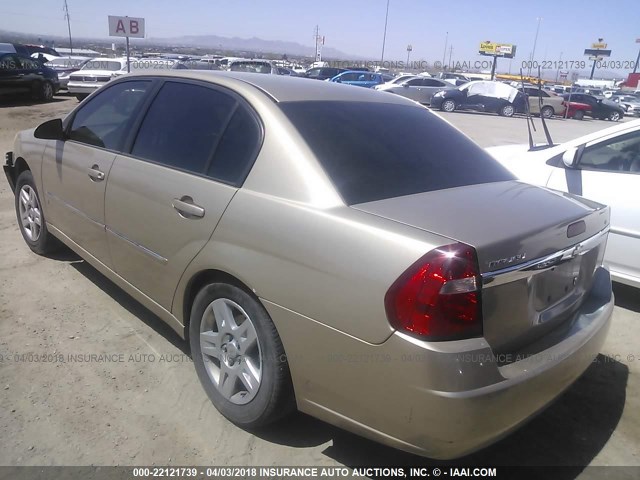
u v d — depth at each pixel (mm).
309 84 3123
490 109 26922
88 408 2789
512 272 2115
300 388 2340
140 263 3160
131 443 2566
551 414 2959
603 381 3289
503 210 2385
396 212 2238
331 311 2141
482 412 1977
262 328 2432
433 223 2152
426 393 1952
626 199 4164
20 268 4438
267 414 2500
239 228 2475
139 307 3879
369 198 2354
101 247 3559
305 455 2551
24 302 3857
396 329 1988
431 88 27500
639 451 2691
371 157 2615
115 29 16406
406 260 1993
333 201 2287
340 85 3324
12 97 18453
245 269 2426
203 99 3012
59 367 3115
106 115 3662
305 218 2273
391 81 27797
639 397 3137
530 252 2193
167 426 2693
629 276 4207
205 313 2764
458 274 1954
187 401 2889
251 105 2732
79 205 3729
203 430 2680
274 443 2619
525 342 2295
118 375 3074
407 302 1970
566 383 2393
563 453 2660
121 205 3236
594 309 2746
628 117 33531
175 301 2938
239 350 2594
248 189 2521
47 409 2762
